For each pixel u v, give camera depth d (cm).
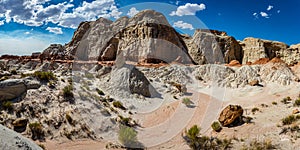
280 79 2762
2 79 1906
